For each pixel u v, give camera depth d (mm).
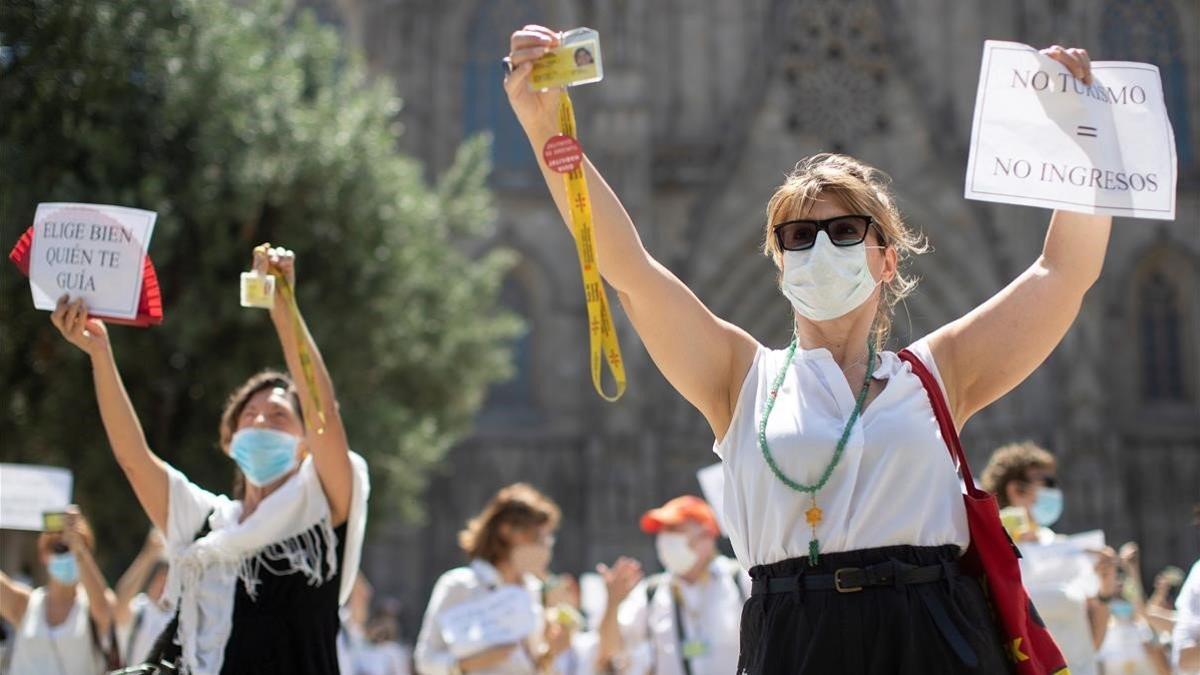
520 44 6980
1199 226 72500
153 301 10297
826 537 6492
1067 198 7262
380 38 71562
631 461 66688
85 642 17109
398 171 43094
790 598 6512
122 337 35656
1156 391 71750
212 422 37094
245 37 38500
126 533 37219
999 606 6570
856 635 6348
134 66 33781
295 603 10102
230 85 36688
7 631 20469
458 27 73000
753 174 70688
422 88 71625
